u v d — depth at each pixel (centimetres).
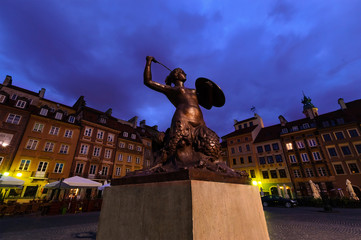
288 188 2505
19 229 627
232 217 123
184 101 190
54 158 1964
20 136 1823
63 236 520
